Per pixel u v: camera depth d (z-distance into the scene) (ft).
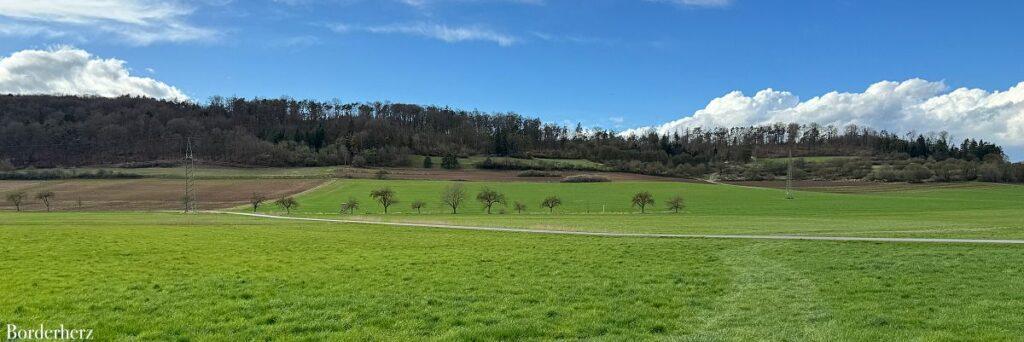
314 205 379.96
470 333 52.65
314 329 54.44
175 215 281.54
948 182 513.86
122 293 69.21
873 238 131.54
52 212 322.55
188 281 77.10
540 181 518.37
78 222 206.18
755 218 259.80
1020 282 73.05
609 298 66.80
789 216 287.89
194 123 614.75
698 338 50.93
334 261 97.76
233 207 371.15
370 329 53.93
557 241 136.56
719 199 423.64
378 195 366.02
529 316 58.70
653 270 86.79
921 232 150.20
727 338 50.75
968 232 148.87
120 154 532.32
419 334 52.85
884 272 82.07
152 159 530.68
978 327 52.90
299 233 158.30
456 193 377.30
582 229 178.81
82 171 469.98
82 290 71.00
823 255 101.24
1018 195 435.12
